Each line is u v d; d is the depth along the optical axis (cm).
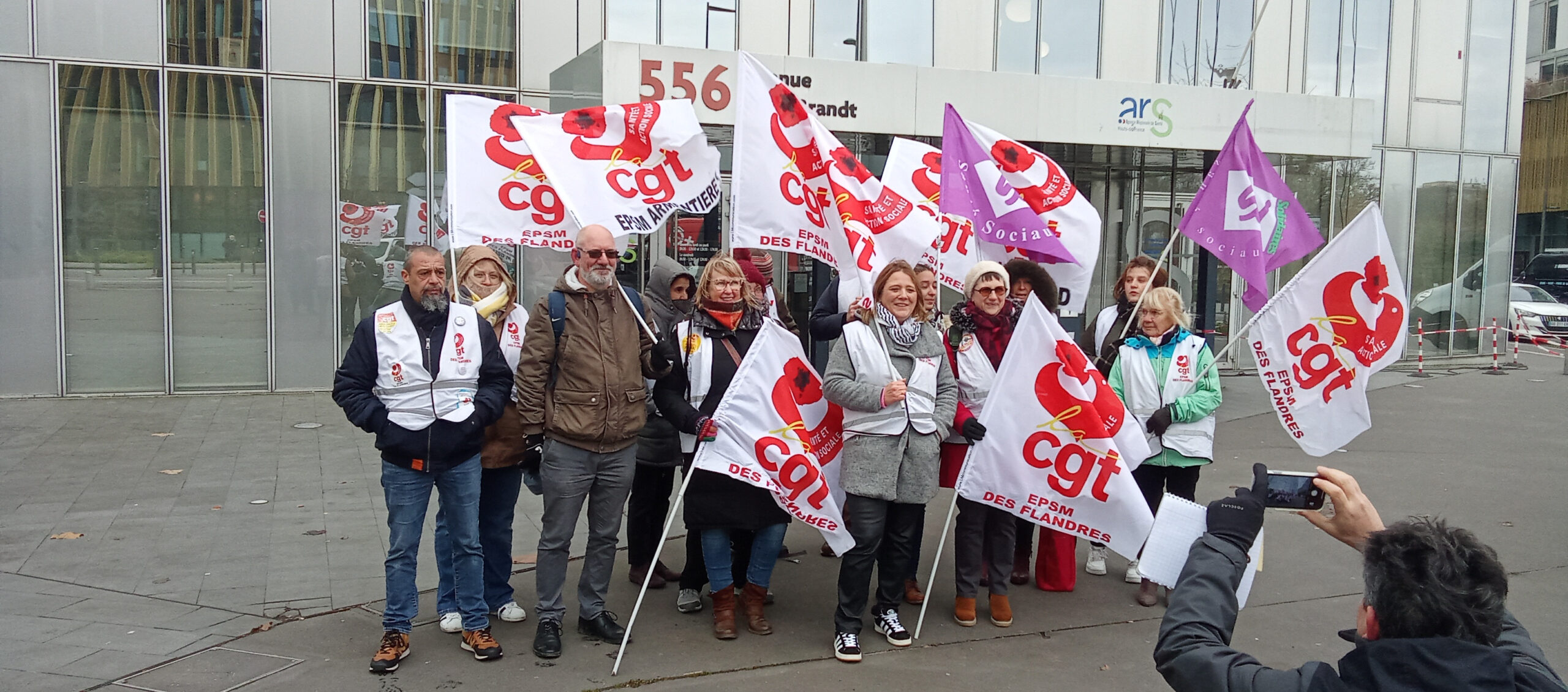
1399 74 1655
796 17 1305
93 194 1133
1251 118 1152
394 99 1215
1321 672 201
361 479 779
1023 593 572
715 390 495
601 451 456
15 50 1095
